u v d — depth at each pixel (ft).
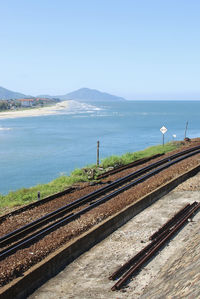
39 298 29.60
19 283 29.37
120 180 64.75
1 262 33.19
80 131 290.76
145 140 220.64
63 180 71.82
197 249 29.66
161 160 82.69
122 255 36.35
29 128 324.39
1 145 206.28
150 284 29.66
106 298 28.73
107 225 42.34
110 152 173.17
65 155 167.63
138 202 49.29
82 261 35.88
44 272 32.48
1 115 554.46
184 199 53.21
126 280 30.96
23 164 146.61
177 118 473.26
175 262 31.19
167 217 45.98
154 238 39.50
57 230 41.24
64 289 30.78
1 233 41.65
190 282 22.97
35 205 53.06
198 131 276.00
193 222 42.96
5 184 114.01
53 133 275.18
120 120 430.61
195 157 85.40
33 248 36.01
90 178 70.74
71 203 51.37
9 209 52.85
